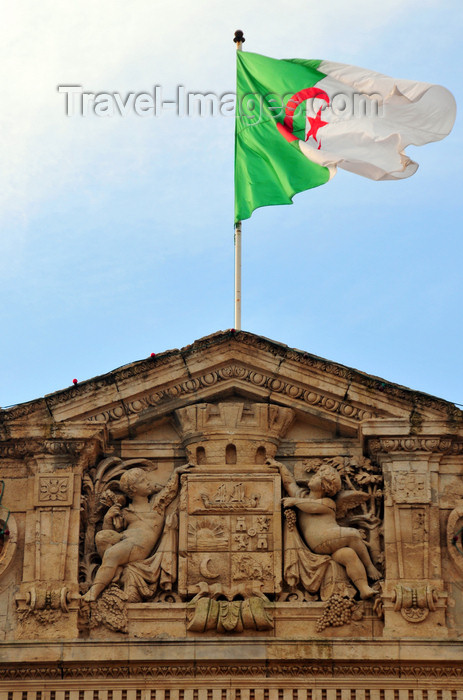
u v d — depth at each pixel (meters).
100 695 32.19
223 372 34.94
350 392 34.50
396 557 33.19
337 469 34.28
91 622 32.94
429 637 32.38
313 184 37.84
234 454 34.38
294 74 39.00
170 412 34.81
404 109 37.94
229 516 33.69
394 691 32.09
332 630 32.78
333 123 38.16
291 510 33.78
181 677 32.28
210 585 33.12
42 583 33.12
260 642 32.38
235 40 40.22
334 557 33.38
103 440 34.50
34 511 33.88
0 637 32.78
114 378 34.69
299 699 32.06
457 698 31.98
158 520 33.91
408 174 37.47
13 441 34.34
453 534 33.44
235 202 38.06
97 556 33.75
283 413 34.69
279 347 34.88
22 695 32.22
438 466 34.03
